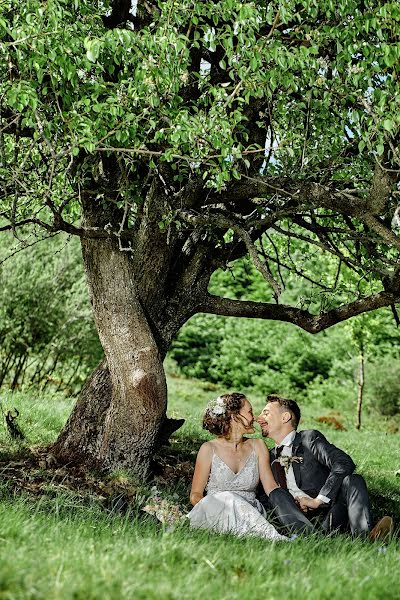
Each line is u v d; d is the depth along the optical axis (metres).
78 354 14.55
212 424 6.50
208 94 7.05
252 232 8.38
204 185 7.34
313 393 23.42
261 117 7.55
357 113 6.56
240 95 7.18
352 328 18.11
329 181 7.64
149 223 7.71
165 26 6.04
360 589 4.07
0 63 6.43
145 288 8.01
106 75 7.00
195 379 24.53
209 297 8.45
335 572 4.35
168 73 5.96
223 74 7.36
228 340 25.16
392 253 8.84
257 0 6.44
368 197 6.86
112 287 7.68
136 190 7.76
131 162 6.98
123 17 7.73
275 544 5.30
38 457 8.08
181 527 5.46
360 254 8.57
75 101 6.40
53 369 14.65
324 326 8.31
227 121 6.21
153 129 6.80
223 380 24.56
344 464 6.48
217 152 6.62
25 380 15.04
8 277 14.06
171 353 25.30
